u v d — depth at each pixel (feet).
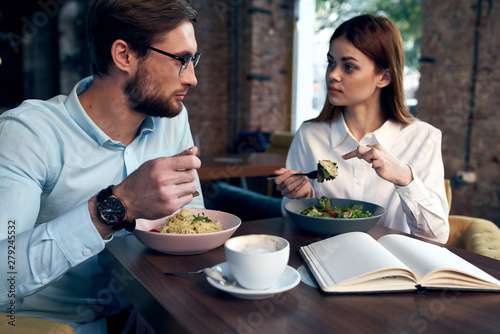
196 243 2.71
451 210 11.87
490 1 10.55
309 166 4.74
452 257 2.52
